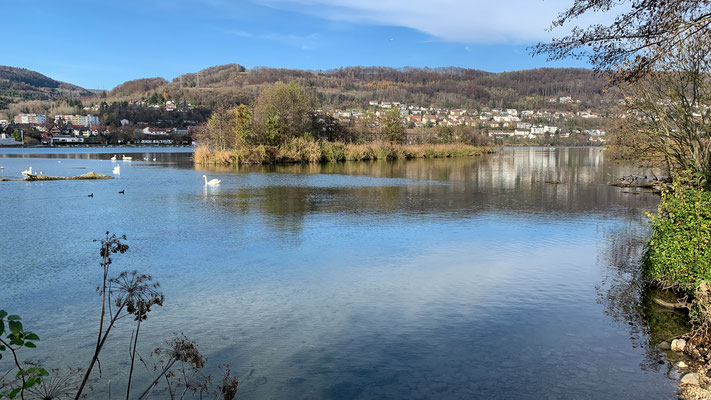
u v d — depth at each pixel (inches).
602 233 597.3
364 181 1395.2
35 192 1088.2
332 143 2726.4
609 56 370.0
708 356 234.1
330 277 406.0
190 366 242.1
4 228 649.0
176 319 309.7
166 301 345.7
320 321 304.0
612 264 442.6
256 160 2308.1
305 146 2516.0
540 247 517.3
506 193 1068.5
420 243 540.7
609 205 863.7
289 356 253.0
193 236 587.8
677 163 797.2
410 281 392.8
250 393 213.0
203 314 318.3
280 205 877.2
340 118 3587.6
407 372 232.8
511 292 361.1
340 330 288.4
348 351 258.4
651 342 264.5
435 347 262.2
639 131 868.0
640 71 370.6
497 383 219.8
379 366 239.8
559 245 527.2
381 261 459.5
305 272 422.3
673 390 209.5
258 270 429.1
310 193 1080.8
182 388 217.0
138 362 247.8
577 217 727.7
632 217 725.3
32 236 595.5
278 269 432.5
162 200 952.9
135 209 825.5
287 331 287.7
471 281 391.2
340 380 224.8
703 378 214.1
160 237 582.2
